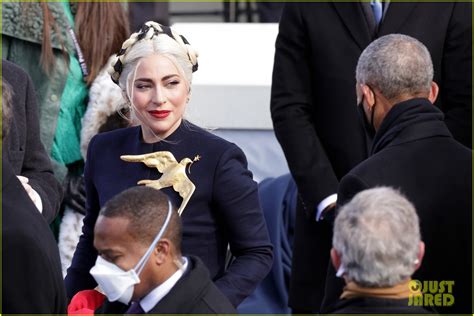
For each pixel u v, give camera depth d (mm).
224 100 18266
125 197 9758
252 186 11281
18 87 12898
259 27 20188
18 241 9016
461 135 14484
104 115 15453
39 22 15516
